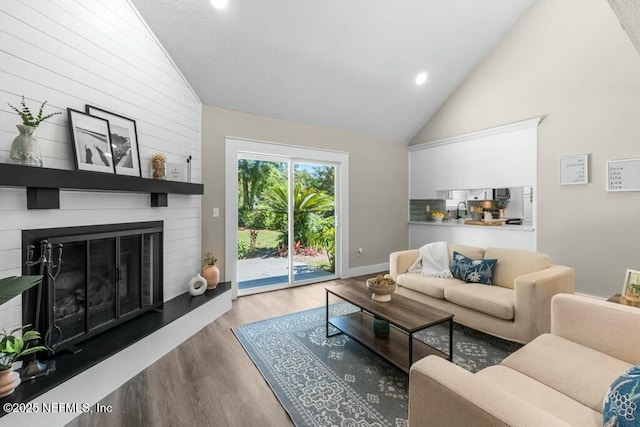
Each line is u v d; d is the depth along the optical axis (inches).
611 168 127.4
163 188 99.7
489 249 116.6
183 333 100.0
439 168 199.2
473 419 32.3
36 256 69.5
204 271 126.9
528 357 54.0
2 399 56.2
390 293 91.1
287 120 161.3
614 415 31.4
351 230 190.1
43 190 68.1
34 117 69.3
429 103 191.5
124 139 93.0
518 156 158.1
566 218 141.0
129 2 95.4
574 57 137.4
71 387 64.2
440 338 98.8
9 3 64.9
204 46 115.3
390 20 129.0
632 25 52.4
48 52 72.6
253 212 153.7
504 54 162.7
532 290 84.0
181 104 122.4
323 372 79.9
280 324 113.2
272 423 61.7
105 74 87.7
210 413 64.7
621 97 124.7
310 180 173.3
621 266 125.8
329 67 140.7
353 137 189.5
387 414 63.5
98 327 83.0
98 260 86.0
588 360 52.2
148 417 63.7
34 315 69.4
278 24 115.3
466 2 135.2
